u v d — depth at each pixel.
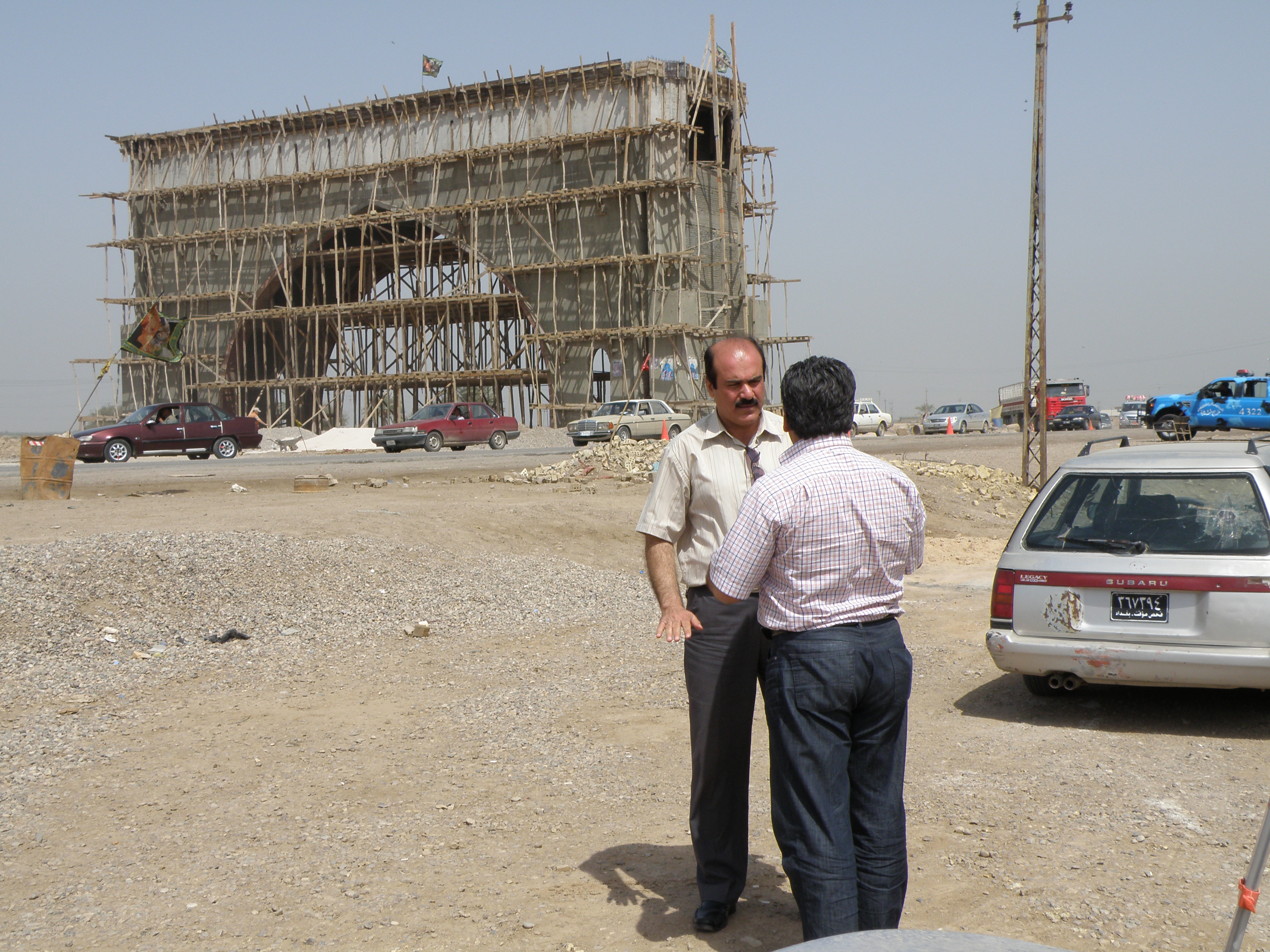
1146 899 3.85
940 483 20.20
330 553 10.80
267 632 8.62
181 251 73.62
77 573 8.99
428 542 12.35
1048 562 6.21
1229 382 37.78
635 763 5.52
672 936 3.62
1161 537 6.06
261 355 75.69
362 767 5.45
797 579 3.21
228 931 3.63
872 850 3.30
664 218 60.28
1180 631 5.86
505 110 64.38
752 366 3.62
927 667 7.79
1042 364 20.27
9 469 29.66
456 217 66.12
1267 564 5.70
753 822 4.79
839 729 3.23
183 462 32.22
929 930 1.86
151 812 4.79
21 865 4.20
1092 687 7.12
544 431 50.66
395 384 68.69
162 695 6.86
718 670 3.64
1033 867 4.16
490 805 4.90
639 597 10.96
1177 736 5.95
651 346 59.78
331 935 3.61
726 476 3.65
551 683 7.27
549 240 63.09
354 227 69.75
